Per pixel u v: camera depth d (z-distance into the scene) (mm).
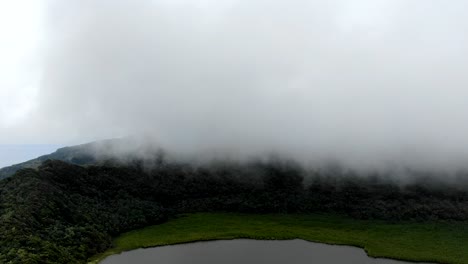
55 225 197500
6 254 159125
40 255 164250
